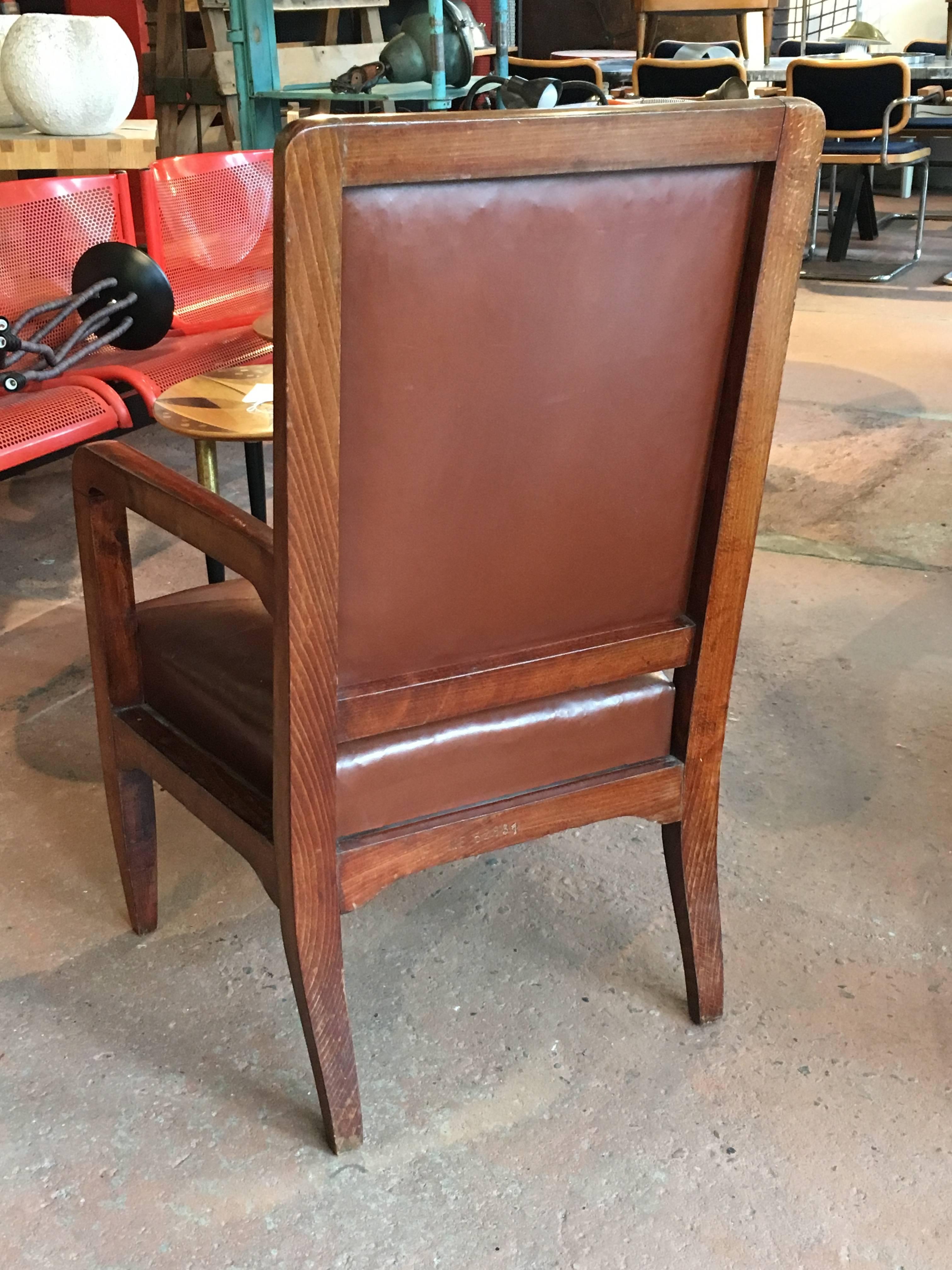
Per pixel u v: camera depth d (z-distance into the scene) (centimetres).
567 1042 137
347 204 79
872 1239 113
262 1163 121
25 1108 127
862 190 625
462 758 111
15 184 258
